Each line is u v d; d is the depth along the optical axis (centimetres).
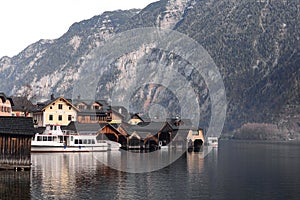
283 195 7225
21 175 8269
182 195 7069
